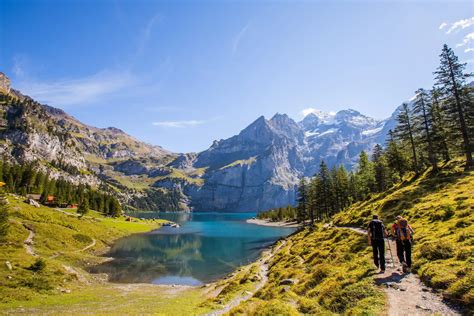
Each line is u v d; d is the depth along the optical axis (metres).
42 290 33.31
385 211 43.75
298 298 16.81
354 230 39.97
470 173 44.50
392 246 23.86
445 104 50.53
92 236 87.94
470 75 47.31
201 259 72.19
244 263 65.75
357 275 15.59
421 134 59.53
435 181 47.44
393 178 86.75
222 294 31.59
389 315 10.21
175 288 44.12
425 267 14.27
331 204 101.06
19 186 142.88
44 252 58.66
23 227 68.00
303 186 109.88
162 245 94.94
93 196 160.88
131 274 54.78
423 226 26.55
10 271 36.78
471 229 18.88
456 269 12.92
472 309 9.59
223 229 162.25
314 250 38.47
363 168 103.44
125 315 22.62
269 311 13.34
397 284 13.13
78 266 56.91
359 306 11.76
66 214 104.88
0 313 23.77
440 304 10.55
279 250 60.44
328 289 14.98
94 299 32.56
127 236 110.69
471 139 48.16
